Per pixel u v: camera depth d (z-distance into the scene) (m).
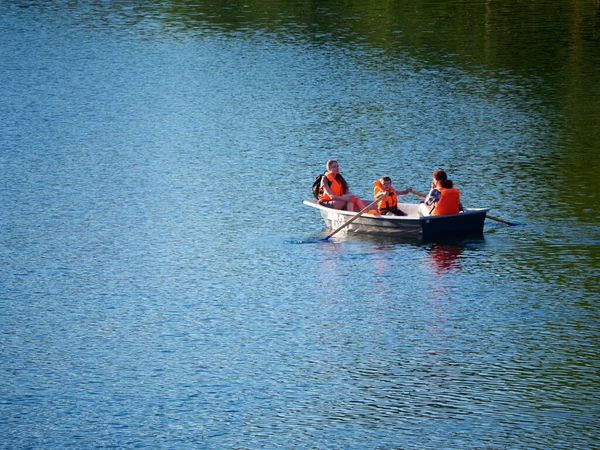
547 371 29.03
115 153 57.19
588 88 71.38
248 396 28.02
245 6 113.56
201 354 31.00
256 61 83.94
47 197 48.91
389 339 31.77
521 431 25.50
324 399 27.70
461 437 25.31
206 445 25.36
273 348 31.31
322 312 34.28
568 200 46.25
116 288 37.06
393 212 43.62
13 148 58.34
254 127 62.75
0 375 29.77
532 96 69.44
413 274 37.69
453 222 41.44
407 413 26.72
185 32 98.25
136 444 25.50
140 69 81.44
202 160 55.50
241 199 48.31
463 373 29.09
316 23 101.69
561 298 34.75
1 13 112.00
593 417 26.14
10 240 42.66
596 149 55.44
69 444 25.55
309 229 43.78
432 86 73.56
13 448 25.39
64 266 39.50
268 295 36.03
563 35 92.44
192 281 37.66
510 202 46.19
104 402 27.86
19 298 36.19
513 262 38.50
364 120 63.88
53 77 78.81
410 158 54.56
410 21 101.69
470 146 56.75
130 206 47.41
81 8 114.75
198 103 69.69
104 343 32.03
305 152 56.72
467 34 94.00
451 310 34.06
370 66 81.12
